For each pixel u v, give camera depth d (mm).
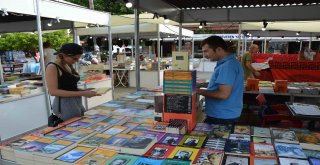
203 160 1246
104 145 1411
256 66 5941
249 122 3381
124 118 1995
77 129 1728
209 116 2090
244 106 3729
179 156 1295
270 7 3756
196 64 12789
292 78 4668
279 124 2754
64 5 4258
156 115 1837
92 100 5211
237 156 1294
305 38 13484
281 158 1266
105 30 8055
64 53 2250
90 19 4977
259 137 1579
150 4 3049
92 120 1950
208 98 2104
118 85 9180
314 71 4555
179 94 1737
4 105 3471
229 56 1958
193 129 1743
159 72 8250
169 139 1540
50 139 1533
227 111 1992
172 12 3742
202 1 3516
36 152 1330
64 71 2297
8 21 6234
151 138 1504
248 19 3875
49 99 4125
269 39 14422
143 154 1330
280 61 4809
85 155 1321
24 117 3785
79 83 4781
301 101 3629
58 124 1889
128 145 1392
